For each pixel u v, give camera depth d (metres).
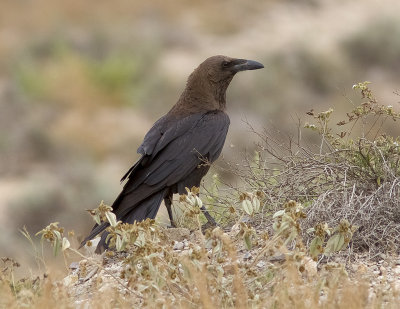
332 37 44.84
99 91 41.00
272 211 11.05
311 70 40.28
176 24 49.38
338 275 8.60
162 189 12.00
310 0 50.25
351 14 48.59
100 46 46.56
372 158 11.08
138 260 9.02
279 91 38.19
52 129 37.53
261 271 9.65
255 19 49.09
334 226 10.25
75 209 27.72
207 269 8.80
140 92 40.72
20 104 40.00
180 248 11.00
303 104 37.84
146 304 8.63
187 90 13.07
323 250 8.99
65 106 40.25
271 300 8.44
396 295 8.45
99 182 30.80
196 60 44.22
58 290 9.14
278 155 11.79
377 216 10.38
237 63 13.10
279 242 8.96
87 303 9.28
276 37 45.66
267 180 11.27
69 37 47.78
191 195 9.45
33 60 45.34
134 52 45.12
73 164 33.66
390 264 9.83
